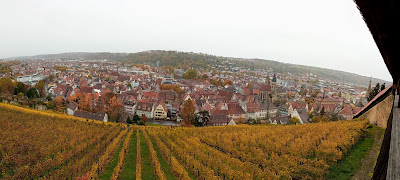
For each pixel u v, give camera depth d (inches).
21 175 1262.3
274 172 1316.4
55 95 6136.8
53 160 1480.1
